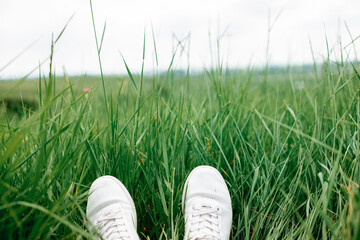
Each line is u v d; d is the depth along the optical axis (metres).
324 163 1.10
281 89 2.00
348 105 1.17
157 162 1.13
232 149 1.31
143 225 1.14
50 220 0.78
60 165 0.81
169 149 1.20
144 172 1.10
